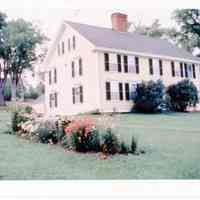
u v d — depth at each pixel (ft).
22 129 38.11
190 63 92.43
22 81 119.55
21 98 118.62
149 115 64.08
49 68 86.58
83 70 72.59
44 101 94.22
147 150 28.78
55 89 83.51
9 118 55.98
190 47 116.37
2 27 105.40
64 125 32.12
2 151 28.55
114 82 71.61
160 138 35.09
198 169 22.94
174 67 87.45
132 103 74.13
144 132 39.32
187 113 70.64
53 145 31.55
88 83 71.15
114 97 70.90
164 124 47.91
